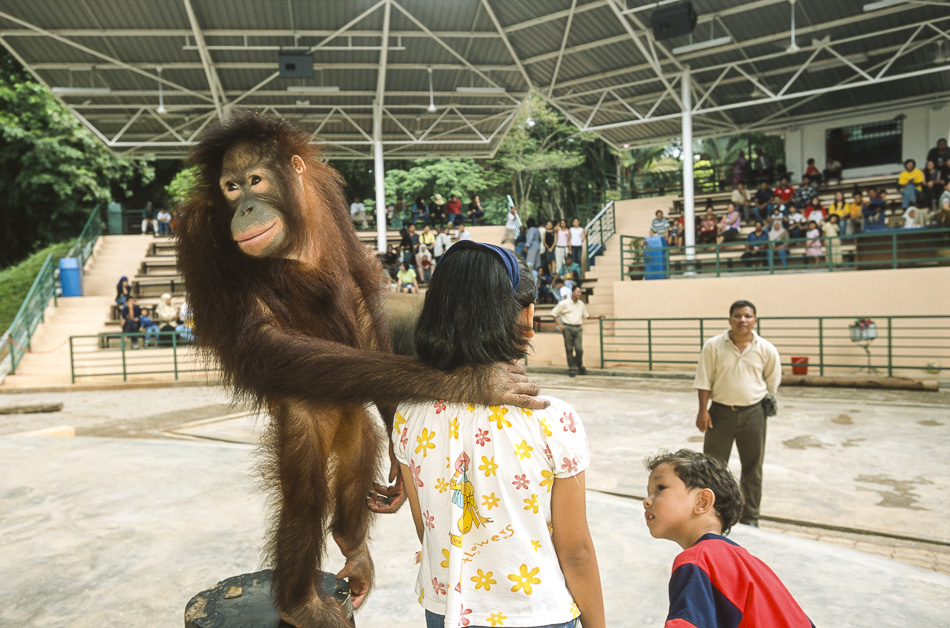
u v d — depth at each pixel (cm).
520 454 154
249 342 180
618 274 1919
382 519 497
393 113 2059
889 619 335
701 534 216
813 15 1497
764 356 526
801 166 2167
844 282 1356
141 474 627
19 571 404
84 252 2261
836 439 831
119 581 388
